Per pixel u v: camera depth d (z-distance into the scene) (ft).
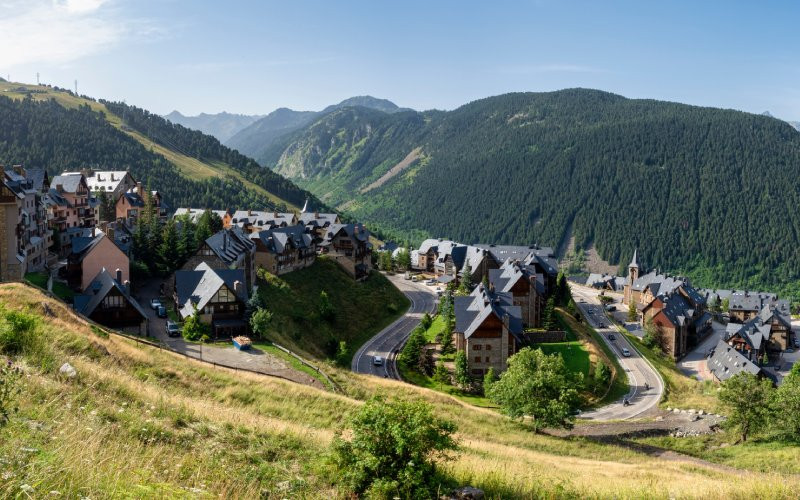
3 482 38.88
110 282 248.73
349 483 71.00
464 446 149.28
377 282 483.10
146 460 60.03
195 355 229.04
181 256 354.74
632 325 513.86
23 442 48.57
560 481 93.25
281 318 326.24
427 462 74.18
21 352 107.45
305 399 170.60
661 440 260.62
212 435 86.07
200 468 62.59
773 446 239.09
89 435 59.21
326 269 444.55
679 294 544.62
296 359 245.45
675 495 82.12
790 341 555.28
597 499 81.87
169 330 254.06
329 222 541.34
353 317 394.32
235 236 368.07
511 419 238.07
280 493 64.34
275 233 404.36
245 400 160.35
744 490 80.38
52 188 414.62
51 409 67.51
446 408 232.12
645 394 335.47
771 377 375.66
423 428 71.10
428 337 374.02
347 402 175.11
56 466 43.70
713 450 245.24
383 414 73.67
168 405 99.76
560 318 410.31
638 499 82.69
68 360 112.27
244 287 288.51
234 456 76.79
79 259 295.07
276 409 157.28
